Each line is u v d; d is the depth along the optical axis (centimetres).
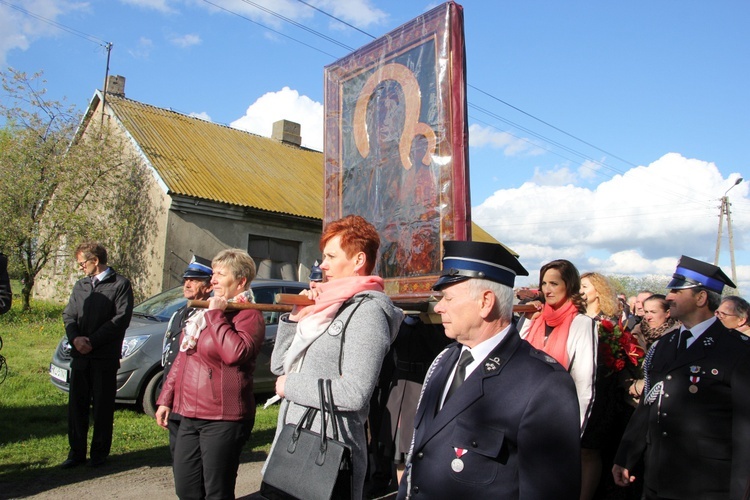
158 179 1523
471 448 172
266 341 784
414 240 341
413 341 414
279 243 1708
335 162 405
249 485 494
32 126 1523
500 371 179
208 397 307
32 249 1537
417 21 350
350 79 398
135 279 1538
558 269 342
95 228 1566
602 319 380
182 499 316
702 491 260
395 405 413
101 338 503
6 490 452
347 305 254
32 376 848
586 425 321
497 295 189
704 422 264
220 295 329
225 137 2019
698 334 284
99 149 1588
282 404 268
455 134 323
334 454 223
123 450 570
